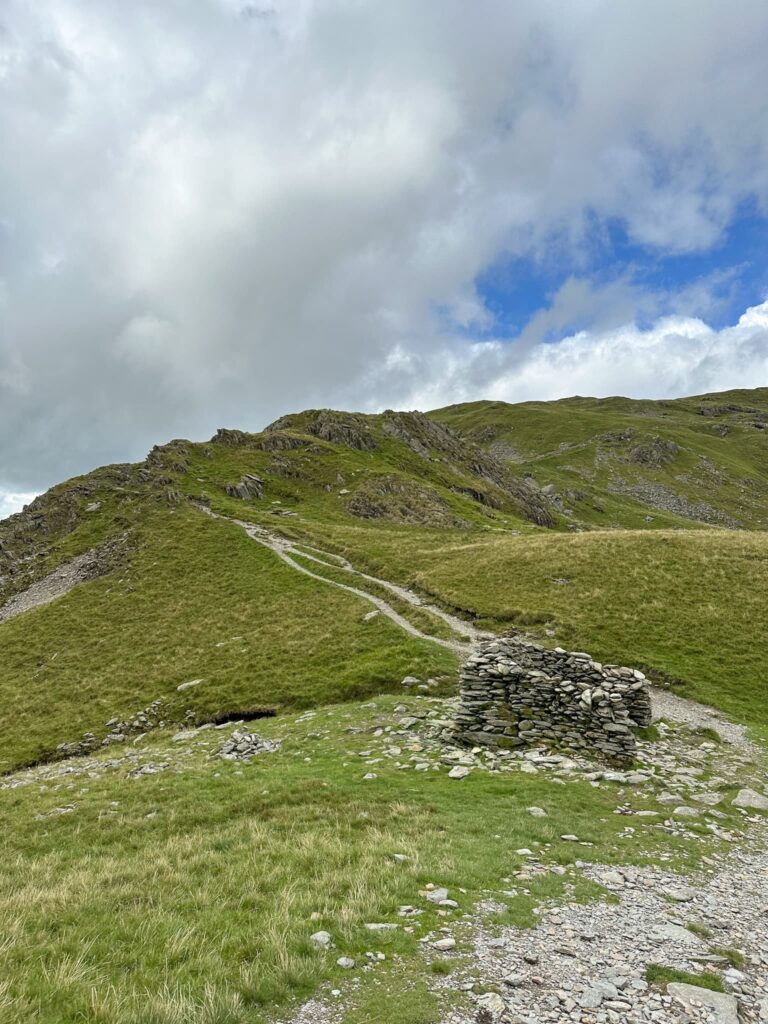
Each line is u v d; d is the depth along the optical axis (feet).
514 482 528.63
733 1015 24.45
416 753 77.15
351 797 59.88
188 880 39.88
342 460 408.26
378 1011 23.66
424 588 177.17
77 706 133.90
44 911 35.47
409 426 536.83
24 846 54.95
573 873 41.06
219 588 204.64
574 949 29.94
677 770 71.46
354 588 188.96
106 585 220.23
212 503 311.47
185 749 94.32
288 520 294.87
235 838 49.52
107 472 359.25
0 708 138.82
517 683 82.33
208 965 27.02
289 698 117.91
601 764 72.69
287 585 198.49
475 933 30.99
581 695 79.46
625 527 553.23
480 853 43.42
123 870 43.01
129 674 147.02
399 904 33.88
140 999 24.08
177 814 59.26
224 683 130.31
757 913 36.88
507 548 203.10
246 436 448.24
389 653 127.85
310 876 39.09
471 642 134.41
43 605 209.87
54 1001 24.30
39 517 311.06
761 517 623.36
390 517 328.49
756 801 61.00
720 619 135.23
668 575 160.04
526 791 61.31
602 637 131.34
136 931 31.37
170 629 174.60
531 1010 24.25
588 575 166.50
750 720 97.96
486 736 79.71
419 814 53.62
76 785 79.25
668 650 124.77
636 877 41.29
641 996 25.80
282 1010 23.71
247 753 84.89
